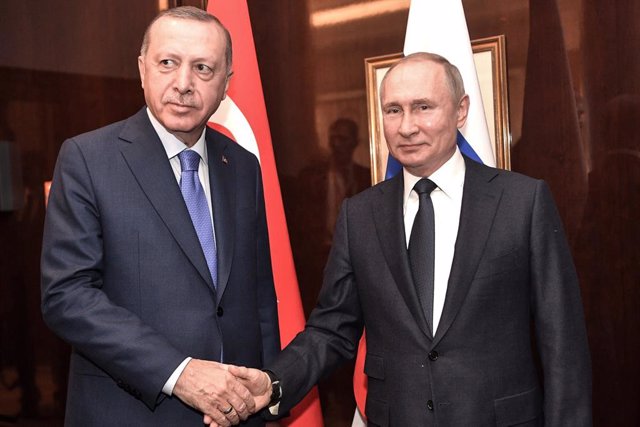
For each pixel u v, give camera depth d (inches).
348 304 82.8
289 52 128.4
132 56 139.6
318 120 126.3
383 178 117.7
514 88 108.0
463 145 98.9
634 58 99.3
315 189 127.4
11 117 149.5
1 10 149.1
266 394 75.2
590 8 102.0
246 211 80.6
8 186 149.3
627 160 100.7
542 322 72.1
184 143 76.7
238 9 114.0
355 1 121.3
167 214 72.1
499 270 71.8
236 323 75.9
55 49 145.6
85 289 68.7
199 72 72.6
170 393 68.0
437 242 75.7
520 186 74.5
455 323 71.2
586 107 103.0
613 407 103.7
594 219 103.5
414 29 103.2
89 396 71.5
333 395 127.3
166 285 71.1
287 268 110.5
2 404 153.3
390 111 76.8
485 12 110.0
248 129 110.2
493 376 70.4
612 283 102.9
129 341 66.8
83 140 73.7
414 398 71.5
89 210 70.9
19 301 151.3
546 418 70.6
